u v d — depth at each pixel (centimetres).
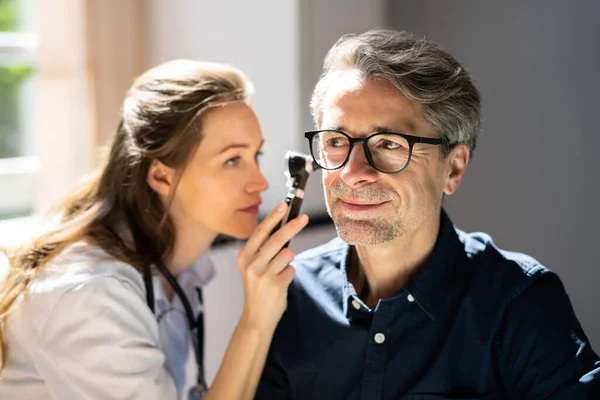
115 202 134
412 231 107
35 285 121
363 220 103
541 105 198
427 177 105
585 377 99
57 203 143
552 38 194
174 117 128
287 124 205
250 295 119
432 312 110
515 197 205
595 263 191
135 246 132
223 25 210
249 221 134
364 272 119
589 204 191
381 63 101
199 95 129
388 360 110
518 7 200
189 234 137
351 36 111
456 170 112
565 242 196
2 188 207
